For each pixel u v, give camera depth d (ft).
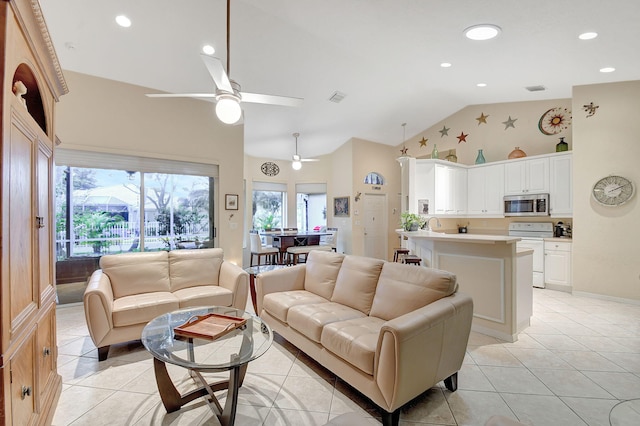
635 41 9.61
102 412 6.25
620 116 13.50
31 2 4.39
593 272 14.20
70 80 12.48
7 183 3.94
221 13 9.75
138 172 14.46
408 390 5.59
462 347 6.87
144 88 14.11
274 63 13.07
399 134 23.57
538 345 9.24
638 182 13.12
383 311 7.80
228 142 16.89
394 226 25.75
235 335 6.51
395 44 11.41
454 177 18.88
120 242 14.14
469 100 18.74
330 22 10.13
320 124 20.36
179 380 7.48
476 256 10.29
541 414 6.10
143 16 9.69
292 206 27.22
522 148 18.22
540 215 16.25
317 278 10.20
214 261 11.96
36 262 5.15
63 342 9.55
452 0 8.20
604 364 8.09
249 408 6.36
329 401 6.61
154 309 9.10
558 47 10.35
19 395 4.41
